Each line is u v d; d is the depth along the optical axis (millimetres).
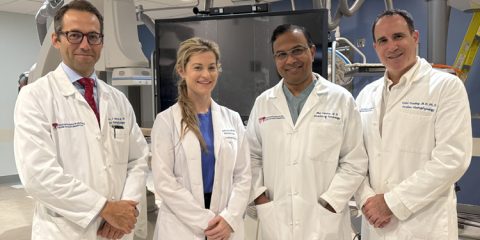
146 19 3732
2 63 5543
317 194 1563
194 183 1526
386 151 1581
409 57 1563
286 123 1616
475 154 2949
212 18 2562
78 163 1408
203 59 1542
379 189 1594
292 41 1560
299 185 1555
